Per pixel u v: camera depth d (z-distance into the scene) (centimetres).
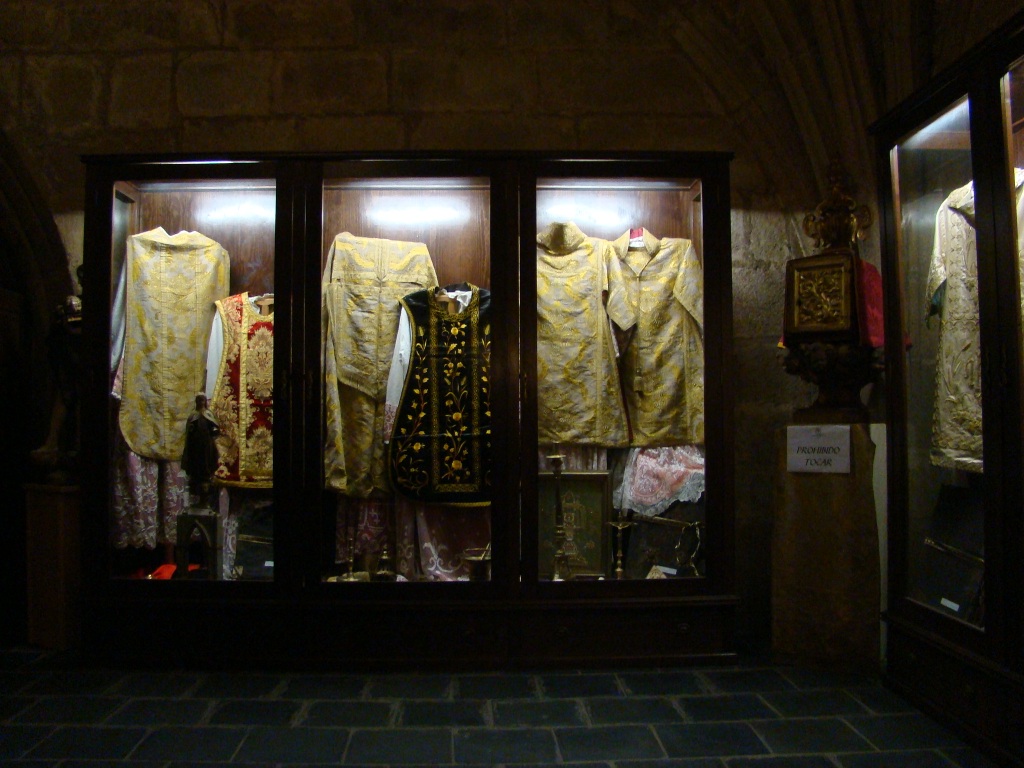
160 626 312
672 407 329
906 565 289
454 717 261
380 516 328
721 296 319
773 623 316
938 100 258
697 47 359
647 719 259
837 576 303
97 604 312
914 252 291
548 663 309
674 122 366
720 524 316
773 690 286
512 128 364
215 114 362
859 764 227
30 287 383
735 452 362
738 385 364
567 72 366
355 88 363
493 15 365
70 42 365
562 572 321
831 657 304
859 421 304
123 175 320
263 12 364
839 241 307
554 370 326
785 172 360
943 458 268
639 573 325
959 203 262
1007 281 227
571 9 366
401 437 324
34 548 336
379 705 271
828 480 306
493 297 316
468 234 330
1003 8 263
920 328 288
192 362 329
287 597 311
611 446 327
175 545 325
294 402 314
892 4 301
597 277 332
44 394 384
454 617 310
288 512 312
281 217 316
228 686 290
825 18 319
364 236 331
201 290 331
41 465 340
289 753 234
